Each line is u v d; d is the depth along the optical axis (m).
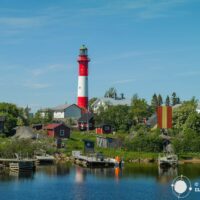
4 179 105.06
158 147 157.62
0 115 182.25
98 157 133.25
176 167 131.62
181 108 185.38
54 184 99.00
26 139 148.12
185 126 172.88
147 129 185.38
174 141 157.50
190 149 157.25
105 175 112.62
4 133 178.38
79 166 131.50
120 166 132.75
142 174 114.88
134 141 159.00
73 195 88.00
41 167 127.88
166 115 183.12
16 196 87.12
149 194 89.06
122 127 198.62
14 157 130.12
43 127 184.62
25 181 102.50
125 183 100.75
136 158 147.75
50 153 148.12
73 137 179.62
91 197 86.38
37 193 89.62
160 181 103.12
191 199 84.81
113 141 163.12
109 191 91.75
